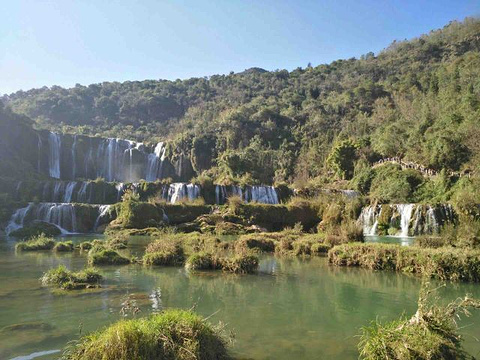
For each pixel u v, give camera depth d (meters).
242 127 88.50
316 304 12.50
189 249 22.52
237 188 52.69
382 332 7.77
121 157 70.12
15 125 59.28
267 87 132.62
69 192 48.38
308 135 88.38
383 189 52.41
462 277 16.97
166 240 23.28
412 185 51.19
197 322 7.92
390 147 66.00
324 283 15.95
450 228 24.42
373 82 110.94
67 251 24.86
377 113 88.75
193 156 76.31
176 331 7.54
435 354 7.15
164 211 41.91
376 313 11.50
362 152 67.94
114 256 20.66
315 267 20.08
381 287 15.27
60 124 96.62
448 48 123.31
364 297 13.55
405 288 15.15
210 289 14.45
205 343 7.59
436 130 59.75
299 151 82.12
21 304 11.80
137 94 122.69
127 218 39.72
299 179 63.53
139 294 13.34
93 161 67.38
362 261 20.22
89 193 48.88
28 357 7.72
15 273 17.08
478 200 36.88
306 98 115.44
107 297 12.78
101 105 113.31
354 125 85.81
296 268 19.69
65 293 13.30
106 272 17.72
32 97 111.50
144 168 71.19
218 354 7.79
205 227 39.03
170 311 8.76
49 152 63.03
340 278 17.08
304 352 8.26
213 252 19.92
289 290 14.53
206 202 50.59
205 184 51.41
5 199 41.91
